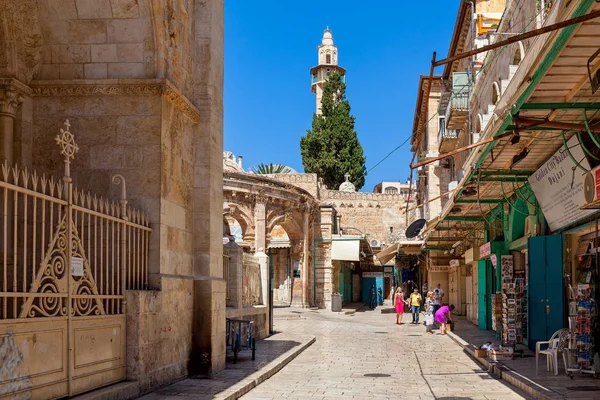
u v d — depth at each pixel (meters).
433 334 24.95
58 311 7.93
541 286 15.70
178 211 11.77
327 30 96.19
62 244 8.13
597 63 8.08
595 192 10.70
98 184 10.82
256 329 20.41
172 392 10.04
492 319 23.94
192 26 12.95
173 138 11.53
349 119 72.12
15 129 10.80
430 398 10.47
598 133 11.26
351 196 65.44
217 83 13.55
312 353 17.75
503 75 18.58
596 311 11.93
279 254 49.62
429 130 41.47
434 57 7.31
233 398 10.00
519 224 18.91
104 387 8.88
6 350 6.86
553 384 10.82
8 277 9.41
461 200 18.23
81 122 10.96
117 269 9.53
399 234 52.81
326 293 46.69
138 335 9.63
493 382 12.16
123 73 11.09
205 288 12.40
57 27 11.11
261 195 38.78
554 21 7.19
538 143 12.31
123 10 11.01
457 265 33.59
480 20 25.39
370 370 14.12
